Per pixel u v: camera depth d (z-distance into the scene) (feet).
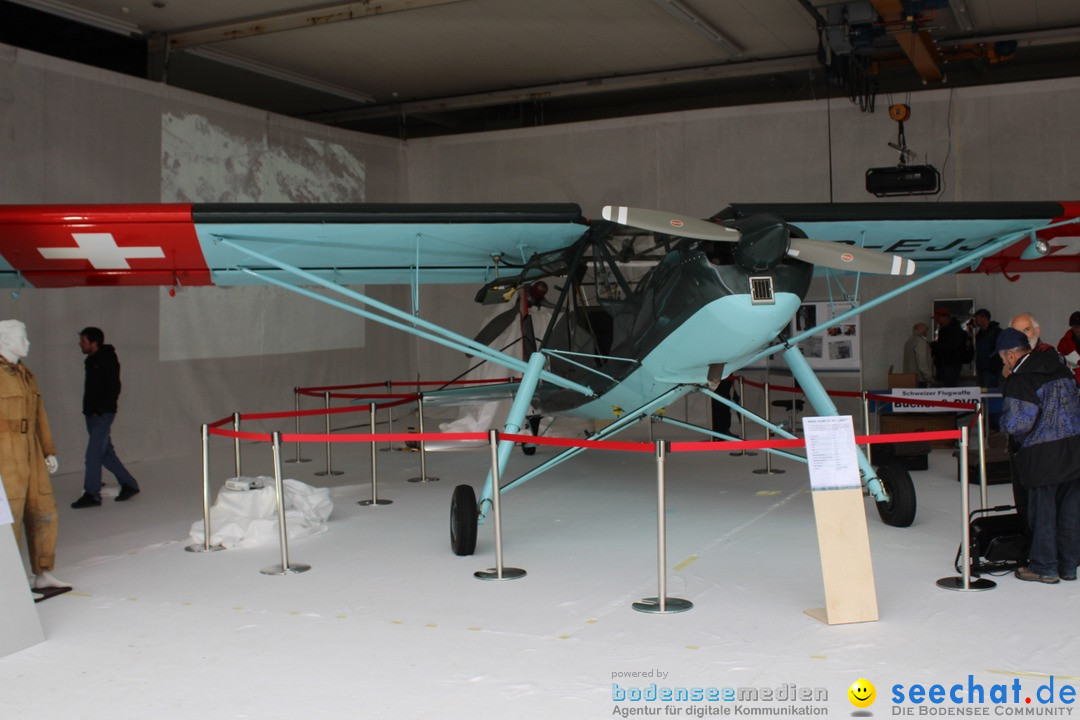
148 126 32.24
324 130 40.27
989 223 20.65
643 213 15.71
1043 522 14.66
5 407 14.42
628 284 19.61
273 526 19.17
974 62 41.27
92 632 13.35
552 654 11.93
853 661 11.43
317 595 15.05
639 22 34.45
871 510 20.80
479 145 43.34
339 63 39.34
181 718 10.21
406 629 13.14
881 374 36.91
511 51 37.91
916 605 13.69
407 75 41.37
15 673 11.73
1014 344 14.62
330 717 10.12
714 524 19.80
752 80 45.19
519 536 19.24
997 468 24.08
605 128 40.75
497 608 14.07
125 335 31.65
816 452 13.38
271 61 38.88
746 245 15.60
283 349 38.32
